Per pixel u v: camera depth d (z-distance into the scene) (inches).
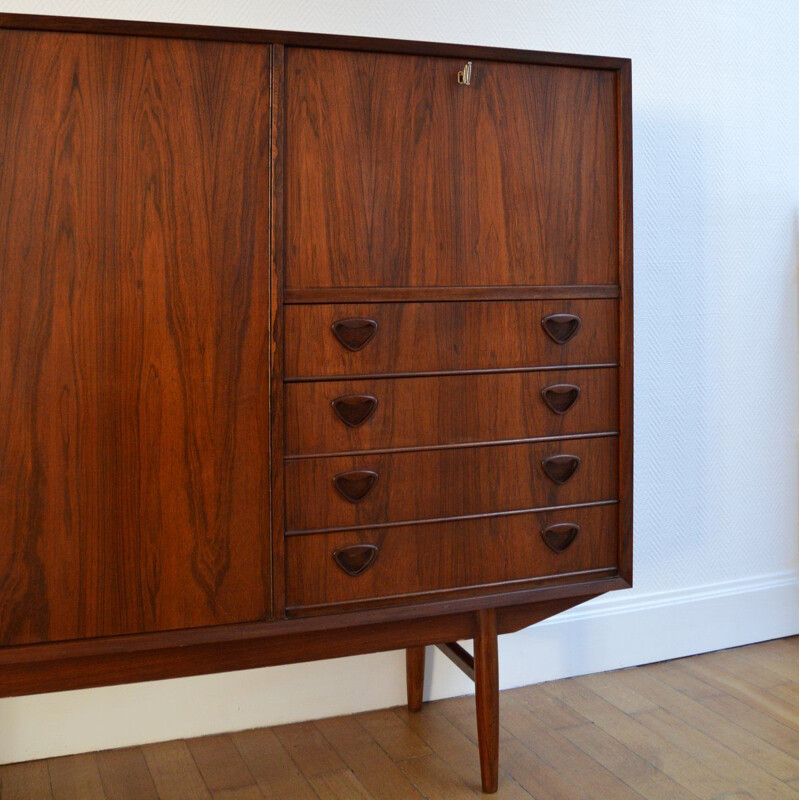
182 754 74.9
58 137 54.5
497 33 84.3
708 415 95.8
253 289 58.4
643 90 90.0
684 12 91.5
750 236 96.6
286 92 58.5
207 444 58.1
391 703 84.5
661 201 91.6
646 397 92.4
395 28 80.7
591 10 87.7
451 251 62.6
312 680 81.5
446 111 62.0
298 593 60.8
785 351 99.8
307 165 59.2
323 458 60.6
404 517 62.6
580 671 91.4
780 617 101.3
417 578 63.3
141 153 55.9
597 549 67.9
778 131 97.3
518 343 64.7
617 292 67.1
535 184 64.4
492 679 66.7
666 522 94.5
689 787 68.9
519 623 68.1
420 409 62.5
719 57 93.6
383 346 61.4
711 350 95.3
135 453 56.9
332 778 70.7
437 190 62.1
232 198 57.7
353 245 60.4
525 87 63.7
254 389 58.8
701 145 93.2
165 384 57.2
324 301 59.8
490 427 64.3
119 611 57.2
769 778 70.2
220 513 58.7
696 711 82.6
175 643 57.9
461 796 67.9
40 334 54.9
